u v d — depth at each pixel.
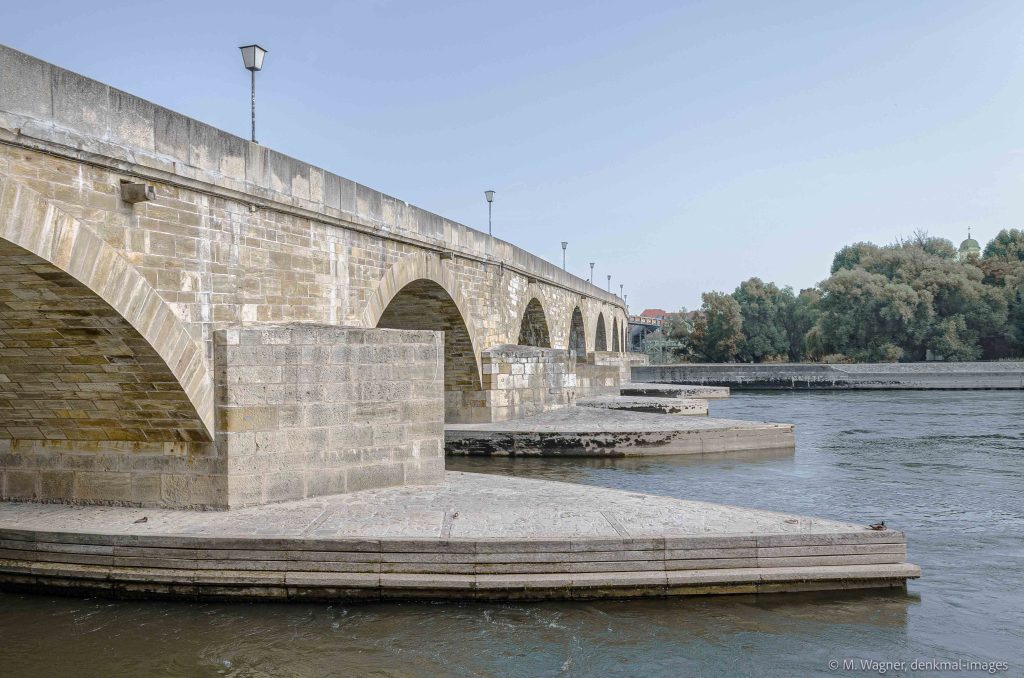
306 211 16.41
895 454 26.58
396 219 20.88
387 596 10.95
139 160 12.00
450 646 9.79
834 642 9.91
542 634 10.06
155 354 12.38
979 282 74.81
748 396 58.16
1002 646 9.84
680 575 10.98
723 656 9.54
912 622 10.48
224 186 13.88
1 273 10.81
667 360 98.38
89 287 11.16
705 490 20.14
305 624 10.40
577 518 12.74
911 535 15.22
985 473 22.59
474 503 14.16
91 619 10.63
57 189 10.84
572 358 34.31
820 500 18.75
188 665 9.41
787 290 96.81
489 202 35.72
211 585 11.10
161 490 13.88
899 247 97.44
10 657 9.60
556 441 26.31
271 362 14.23
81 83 11.09
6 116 9.99
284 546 11.11
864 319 74.56
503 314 32.06
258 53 15.44
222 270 14.11
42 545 11.66
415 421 16.34
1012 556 13.72
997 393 58.12
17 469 14.59
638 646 9.77
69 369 12.87
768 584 11.11
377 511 13.40
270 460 14.18
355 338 15.45
